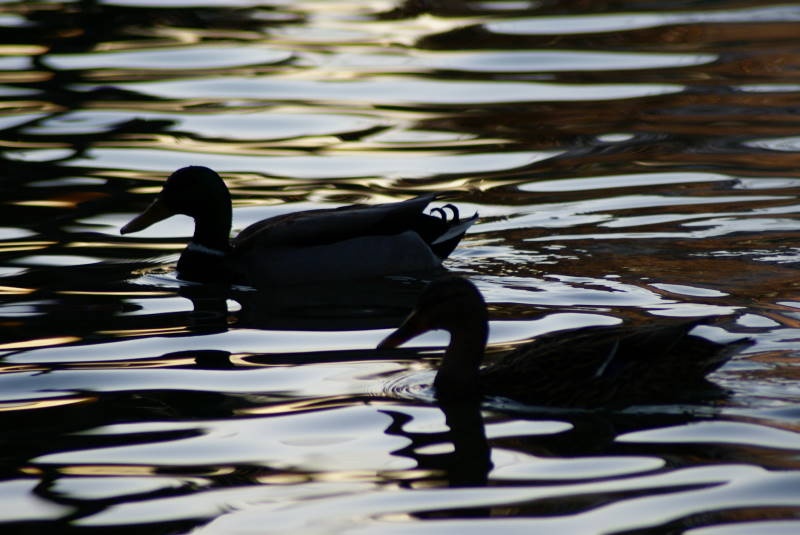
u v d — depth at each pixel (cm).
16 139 2059
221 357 1122
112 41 2844
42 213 1673
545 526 755
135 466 870
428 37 2869
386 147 2006
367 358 1110
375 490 817
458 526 759
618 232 1530
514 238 1527
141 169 1892
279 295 1373
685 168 1825
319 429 931
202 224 1458
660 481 816
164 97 2345
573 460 856
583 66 2547
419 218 1485
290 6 3303
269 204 1708
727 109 2181
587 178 1797
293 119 2181
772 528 743
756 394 966
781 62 2523
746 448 864
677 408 947
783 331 1123
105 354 1134
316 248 1438
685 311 1207
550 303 1260
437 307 1004
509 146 1998
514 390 987
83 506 804
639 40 2772
